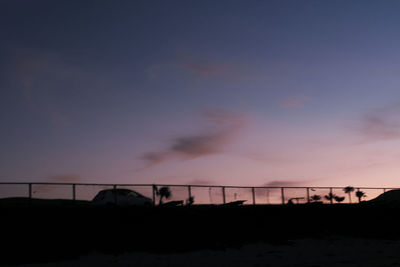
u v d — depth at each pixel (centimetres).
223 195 3416
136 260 2445
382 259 2695
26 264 2286
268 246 3045
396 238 3709
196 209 3184
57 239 2566
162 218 2977
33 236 2505
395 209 4312
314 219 3759
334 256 2784
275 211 3566
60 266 2250
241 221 3328
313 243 3259
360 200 4484
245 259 2578
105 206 2797
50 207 2619
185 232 2991
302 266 2370
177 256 2600
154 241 2820
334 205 3984
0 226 2430
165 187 3150
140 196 3048
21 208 2517
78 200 2736
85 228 2680
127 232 2795
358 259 2683
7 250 2398
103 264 2320
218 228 3161
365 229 3944
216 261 2500
